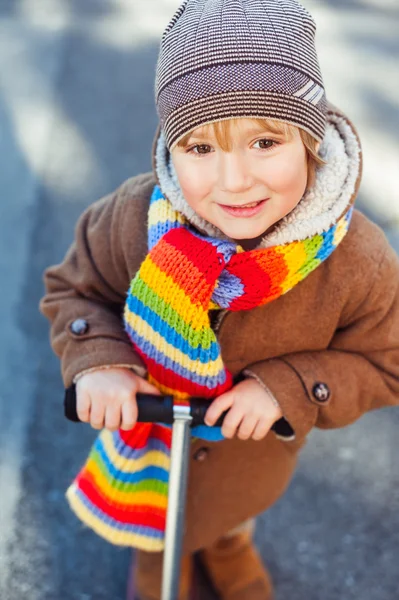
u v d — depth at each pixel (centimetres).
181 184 102
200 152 98
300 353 121
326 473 204
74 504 134
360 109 393
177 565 119
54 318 130
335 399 117
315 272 115
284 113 94
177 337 107
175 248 106
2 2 546
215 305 110
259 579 175
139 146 354
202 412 109
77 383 116
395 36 505
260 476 140
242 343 119
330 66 447
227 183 96
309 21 99
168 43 98
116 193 129
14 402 218
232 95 92
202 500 139
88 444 208
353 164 108
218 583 176
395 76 437
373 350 122
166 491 129
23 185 317
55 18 516
